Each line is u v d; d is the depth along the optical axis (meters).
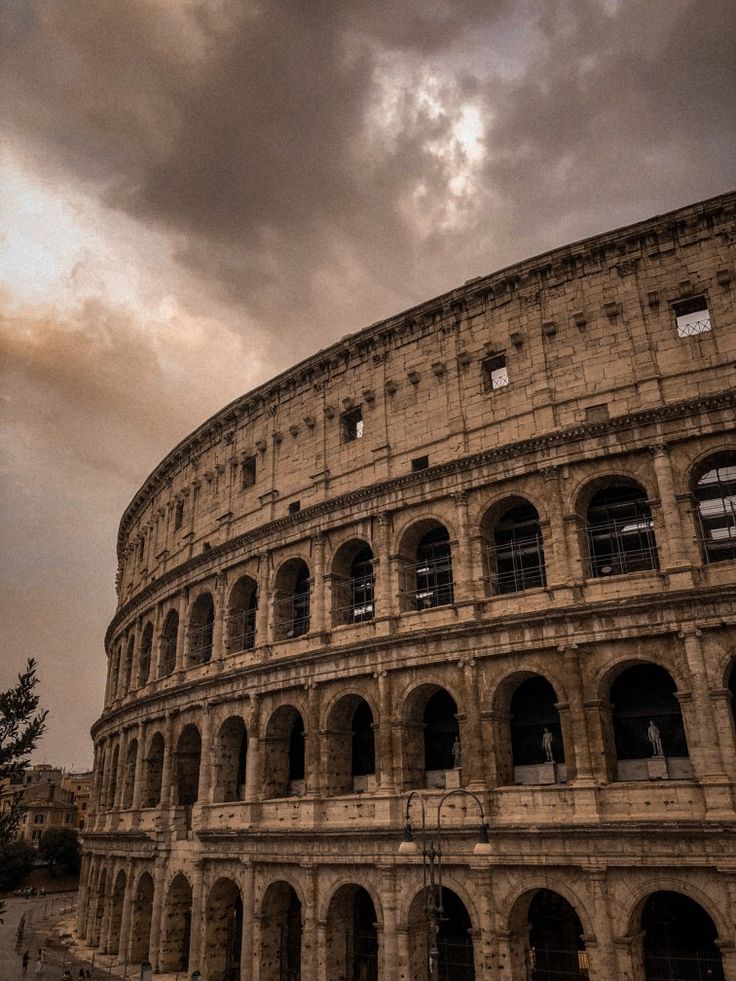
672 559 44.03
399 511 55.19
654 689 45.50
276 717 58.69
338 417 62.12
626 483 48.19
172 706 68.69
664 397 47.34
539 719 48.31
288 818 53.97
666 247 50.00
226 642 65.44
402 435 57.25
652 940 43.22
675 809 40.16
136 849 69.12
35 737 31.45
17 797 31.67
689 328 49.53
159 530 83.12
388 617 52.47
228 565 67.00
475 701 47.16
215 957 57.25
